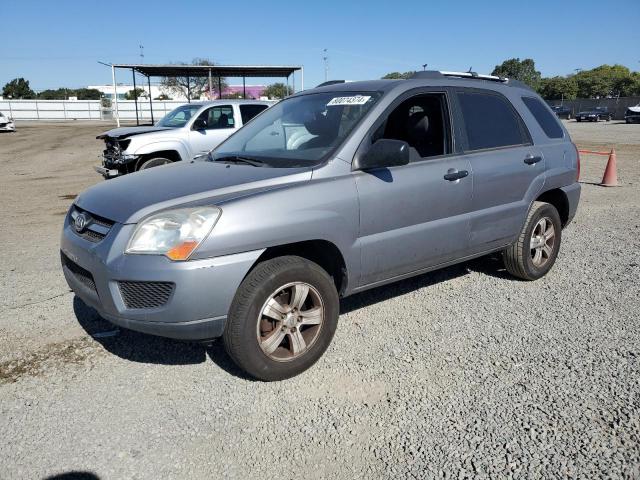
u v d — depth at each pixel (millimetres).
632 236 6906
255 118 4887
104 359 3688
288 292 3369
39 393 3264
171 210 3092
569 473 2537
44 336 4016
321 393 3258
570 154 5391
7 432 2891
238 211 3109
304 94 4703
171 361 3662
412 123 4242
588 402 3111
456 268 5590
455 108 4387
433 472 2566
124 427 2938
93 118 64812
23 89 92500
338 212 3490
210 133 11109
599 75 92125
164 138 10648
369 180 3676
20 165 16734
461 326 4168
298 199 3332
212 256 3020
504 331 4070
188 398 3219
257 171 3615
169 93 68188
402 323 4230
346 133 3752
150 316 3051
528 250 4996
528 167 4840
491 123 4691
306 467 2619
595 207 8914
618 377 3385
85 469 2611
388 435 2848
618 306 4535
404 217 3883
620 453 2670
